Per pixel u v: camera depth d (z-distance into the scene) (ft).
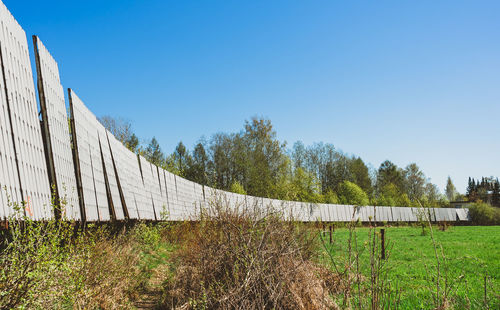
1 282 11.19
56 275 13.48
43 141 22.24
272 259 17.56
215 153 161.79
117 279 19.76
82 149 28.73
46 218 17.97
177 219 58.44
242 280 16.76
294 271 16.37
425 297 20.94
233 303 15.76
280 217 21.52
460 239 70.95
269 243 18.85
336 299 16.37
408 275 28.25
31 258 12.17
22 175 17.65
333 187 211.61
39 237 13.33
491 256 41.93
